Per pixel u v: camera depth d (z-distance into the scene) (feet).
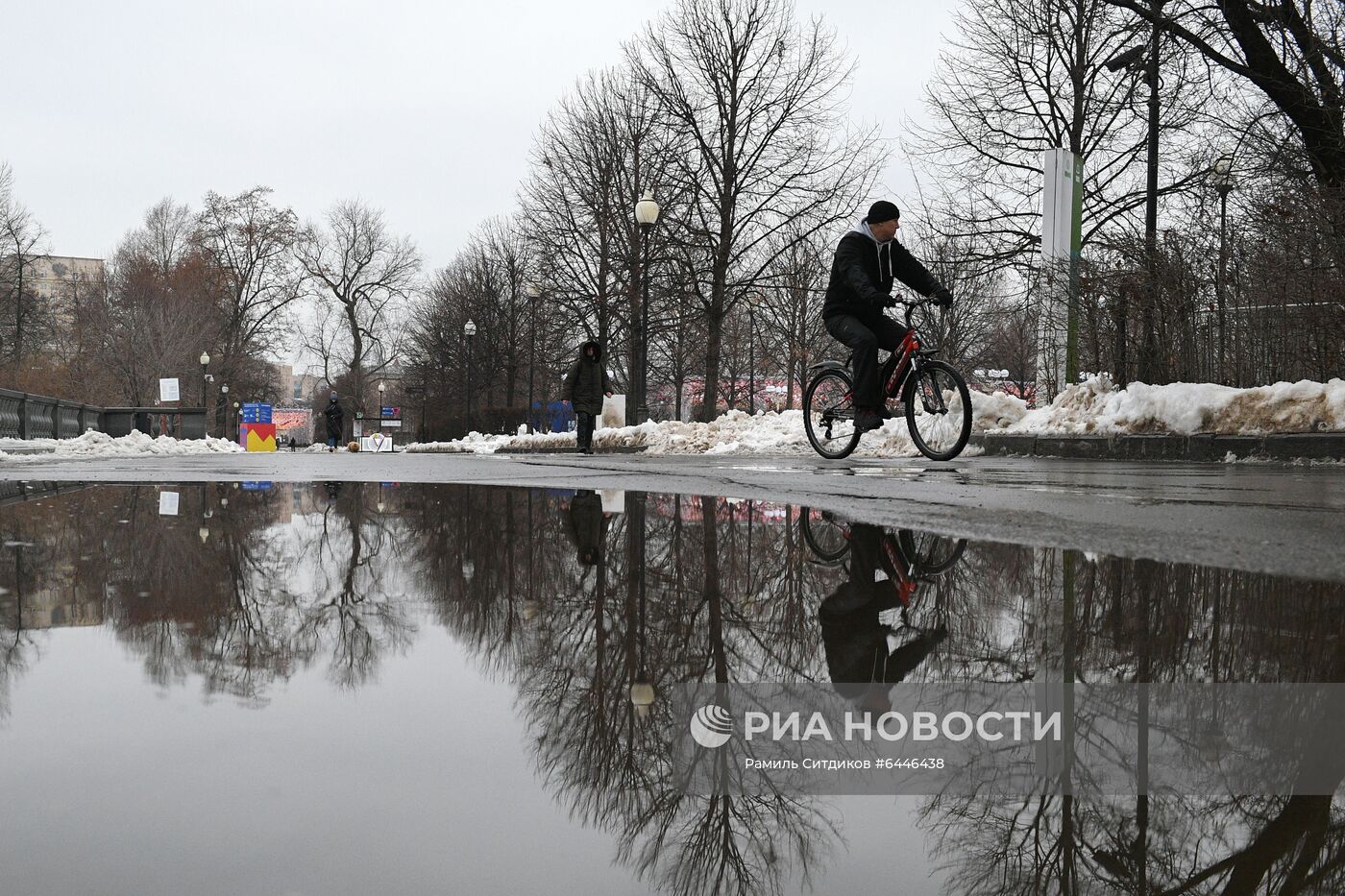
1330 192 28.17
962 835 2.11
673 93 90.53
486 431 150.92
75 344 187.93
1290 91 33.12
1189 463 26.20
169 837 2.04
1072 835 2.07
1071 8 66.13
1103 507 11.71
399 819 2.16
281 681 3.43
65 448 59.98
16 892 1.76
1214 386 28.86
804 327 119.24
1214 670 3.60
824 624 4.62
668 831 2.13
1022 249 70.90
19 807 2.19
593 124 99.04
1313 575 6.16
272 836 2.05
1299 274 28.78
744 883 1.86
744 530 9.52
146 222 220.64
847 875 1.88
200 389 188.14
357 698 3.19
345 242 204.85
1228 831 2.11
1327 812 2.19
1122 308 34.53
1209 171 34.30
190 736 2.75
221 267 191.42
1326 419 26.04
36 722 2.86
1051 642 4.15
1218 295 31.63
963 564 6.90
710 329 90.12
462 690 3.34
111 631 4.27
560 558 7.36
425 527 9.83
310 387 395.14
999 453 34.50
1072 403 33.88
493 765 2.53
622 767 2.55
